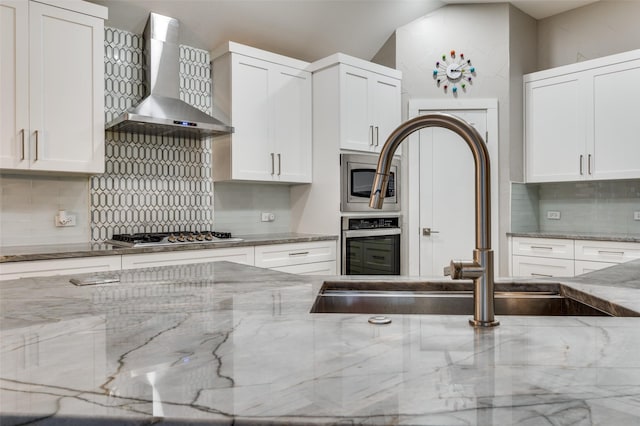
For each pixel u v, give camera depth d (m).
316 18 3.69
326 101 3.68
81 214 2.96
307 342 0.77
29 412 0.50
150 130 3.07
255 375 0.61
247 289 1.27
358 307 1.40
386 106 3.88
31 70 2.51
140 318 0.93
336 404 0.53
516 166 3.94
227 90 3.38
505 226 3.88
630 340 0.78
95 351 0.72
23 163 2.48
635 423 0.48
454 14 3.96
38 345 0.75
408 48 4.05
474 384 0.59
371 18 3.88
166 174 3.35
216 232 3.33
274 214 3.99
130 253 2.60
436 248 3.96
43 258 2.31
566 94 3.76
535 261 3.69
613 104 3.50
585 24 3.94
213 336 0.80
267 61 3.53
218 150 3.49
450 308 1.39
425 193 3.98
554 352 0.72
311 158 3.81
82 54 2.69
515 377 0.61
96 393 0.55
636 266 1.73
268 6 3.42
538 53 4.23
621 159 3.46
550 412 0.51
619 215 3.79
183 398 0.54
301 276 1.53
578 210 4.03
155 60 3.09
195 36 3.44
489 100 3.90
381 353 0.71
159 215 3.31
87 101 2.71
